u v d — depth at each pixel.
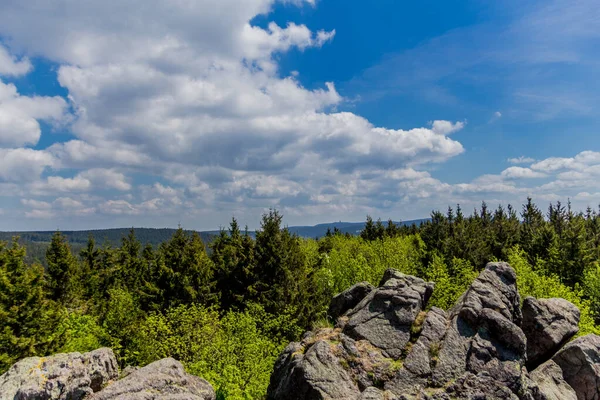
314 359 15.52
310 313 45.38
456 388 13.67
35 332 37.09
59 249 58.31
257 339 31.45
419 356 15.05
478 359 14.65
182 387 12.39
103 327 40.00
